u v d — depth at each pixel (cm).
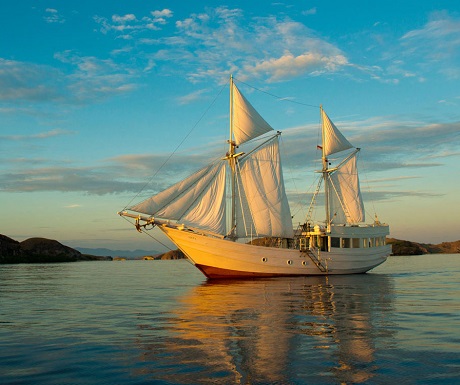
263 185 6066
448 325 2161
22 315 2700
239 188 5928
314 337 1898
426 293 3709
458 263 11006
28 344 1855
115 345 1809
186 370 1441
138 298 3616
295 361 1526
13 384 1330
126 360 1574
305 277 5716
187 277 6769
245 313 2619
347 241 6272
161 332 2061
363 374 1384
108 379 1367
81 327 2239
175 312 2716
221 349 1703
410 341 1809
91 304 3238
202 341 1847
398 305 2930
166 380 1348
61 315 2681
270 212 6053
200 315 2562
